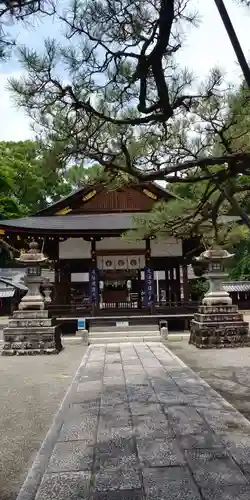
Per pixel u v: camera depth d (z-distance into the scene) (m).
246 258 43.28
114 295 27.83
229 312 17.69
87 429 6.45
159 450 5.41
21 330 16.98
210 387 9.34
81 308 24.08
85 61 5.87
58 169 6.89
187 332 23.20
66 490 4.36
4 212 36.69
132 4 5.68
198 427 6.35
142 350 16.41
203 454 5.21
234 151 6.99
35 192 47.03
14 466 5.32
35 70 5.78
